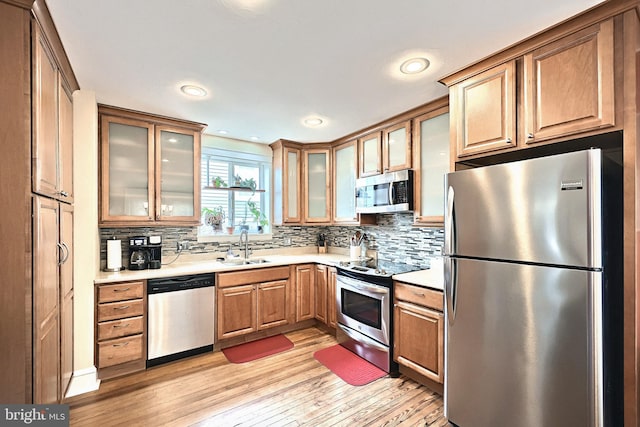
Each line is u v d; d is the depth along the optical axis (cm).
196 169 317
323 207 401
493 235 166
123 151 279
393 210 292
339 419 200
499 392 164
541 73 166
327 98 253
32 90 135
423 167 274
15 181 131
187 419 199
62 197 188
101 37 164
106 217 268
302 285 363
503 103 182
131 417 201
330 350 306
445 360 192
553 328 144
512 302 158
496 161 205
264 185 419
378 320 269
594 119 147
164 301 273
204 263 337
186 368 268
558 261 142
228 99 253
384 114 292
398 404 216
